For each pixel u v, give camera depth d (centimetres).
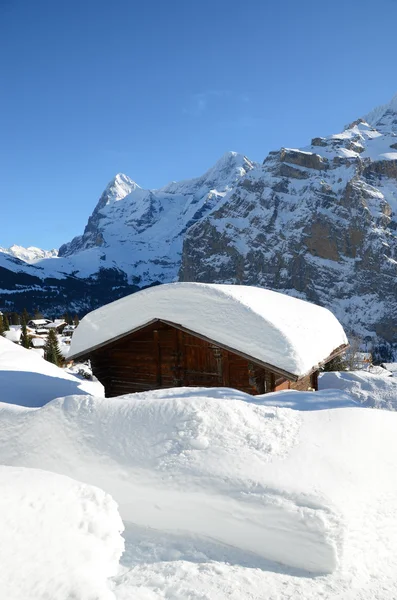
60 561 291
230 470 473
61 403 637
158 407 579
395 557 428
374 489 473
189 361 1210
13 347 1805
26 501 316
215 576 390
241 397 795
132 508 486
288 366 954
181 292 1104
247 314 1016
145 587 372
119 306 1198
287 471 468
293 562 408
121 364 1302
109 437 559
